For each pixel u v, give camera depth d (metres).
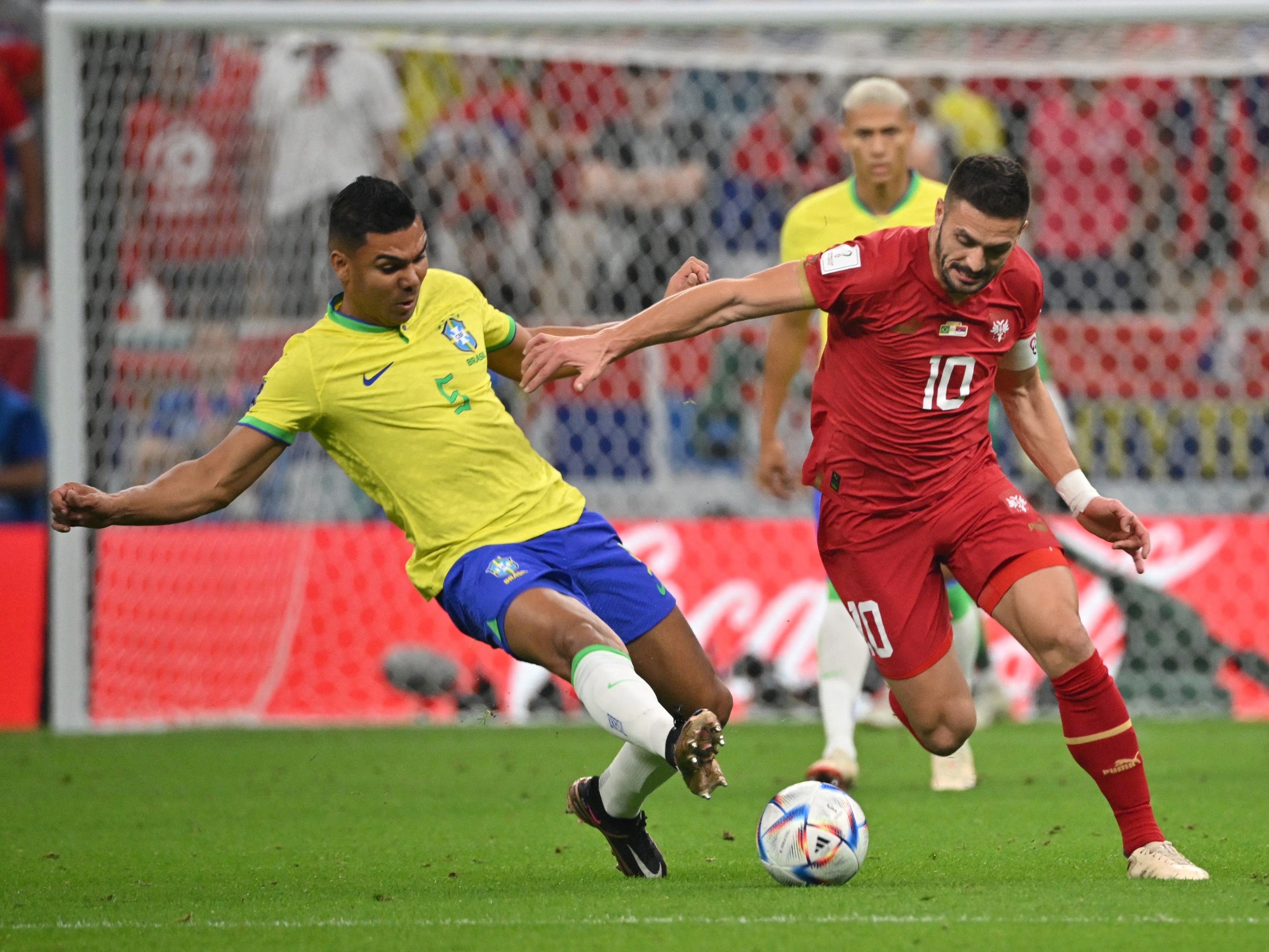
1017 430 15.38
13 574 32.59
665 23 31.72
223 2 36.59
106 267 36.06
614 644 13.17
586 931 11.45
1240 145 39.94
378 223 13.69
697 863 15.59
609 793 14.32
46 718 32.22
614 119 41.59
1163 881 13.48
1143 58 38.31
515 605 13.54
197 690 31.94
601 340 13.62
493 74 41.66
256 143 39.00
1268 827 17.55
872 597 15.03
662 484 37.44
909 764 24.70
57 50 31.45
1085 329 37.59
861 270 14.05
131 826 19.03
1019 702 31.44
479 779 23.36
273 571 32.41
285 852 16.92
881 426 14.56
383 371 14.28
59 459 31.23
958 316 14.07
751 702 31.42
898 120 20.80
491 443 14.46
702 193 41.44
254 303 38.72
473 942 11.18
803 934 11.12
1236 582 31.67
